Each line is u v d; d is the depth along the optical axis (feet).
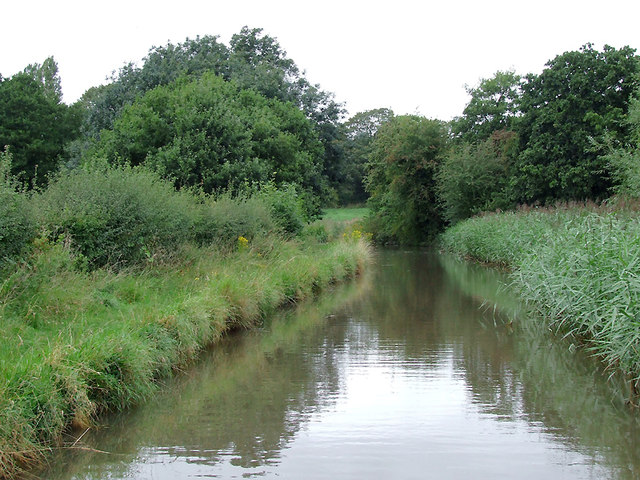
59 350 20.29
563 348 30.58
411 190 128.06
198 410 21.49
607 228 31.42
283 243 55.26
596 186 91.45
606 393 23.15
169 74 107.55
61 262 29.37
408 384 24.54
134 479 16.07
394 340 32.86
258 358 28.96
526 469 16.42
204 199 51.19
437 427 19.70
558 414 20.80
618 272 25.70
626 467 16.47
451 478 15.90
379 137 137.08
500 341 32.35
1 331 22.35
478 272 68.85
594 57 93.45
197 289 34.81
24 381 18.04
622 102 90.94
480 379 25.14
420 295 50.47
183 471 16.58
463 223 100.07
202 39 120.67
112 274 33.81
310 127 104.83
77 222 33.94
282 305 43.80
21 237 27.35
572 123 91.81
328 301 47.29
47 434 18.28
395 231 135.03
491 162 109.29
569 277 30.71
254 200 55.42
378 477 16.02
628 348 22.48
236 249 48.44
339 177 144.97
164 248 39.40
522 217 69.31
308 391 23.70
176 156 60.49
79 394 19.36
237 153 65.82
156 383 24.54
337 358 28.91
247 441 18.67
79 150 119.03
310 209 89.76
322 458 17.34
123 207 36.83
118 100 108.99
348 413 21.12
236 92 92.94
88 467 16.88
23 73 114.62
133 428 19.70
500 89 126.11
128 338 23.00
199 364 27.76
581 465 16.65
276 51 141.18
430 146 125.70
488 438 18.72
